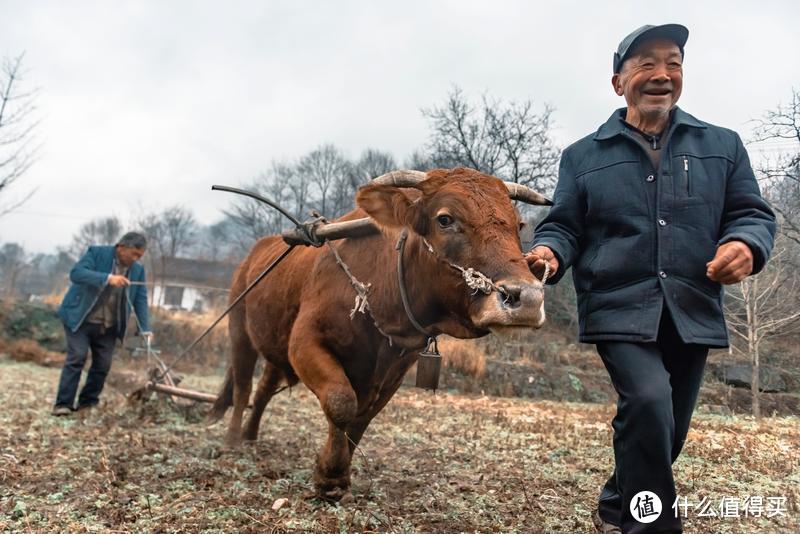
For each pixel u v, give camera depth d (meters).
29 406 8.27
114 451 5.71
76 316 7.73
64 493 4.43
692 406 3.34
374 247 4.26
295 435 7.03
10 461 5.21
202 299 32.38
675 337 3.24
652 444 2.95
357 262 4.31
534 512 4.18
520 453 6.17
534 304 2.87
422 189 3.57
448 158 17.88
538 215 15.14
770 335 6.92
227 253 47.81
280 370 6.12
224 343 18.25
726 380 7.57
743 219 3.14
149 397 7.75
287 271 5.21
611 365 3.19
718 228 3.24
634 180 3.27
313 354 4.25
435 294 3.55
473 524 3.91
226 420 7.80
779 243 6.00
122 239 8.06
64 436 6.36
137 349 8.09
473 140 17.38
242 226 37.56
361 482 4.87
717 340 3.12
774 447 5.83
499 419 8.46
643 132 3.35
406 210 3.61
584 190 3.44
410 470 5.41
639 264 3.18
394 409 9.26
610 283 3.25
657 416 2.94
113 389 10.02
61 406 7.65
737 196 3.25
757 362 6.77
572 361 13.93
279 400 10.21
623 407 3.05
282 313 5.17
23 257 51.09
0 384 10.60
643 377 3.02
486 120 17.34
